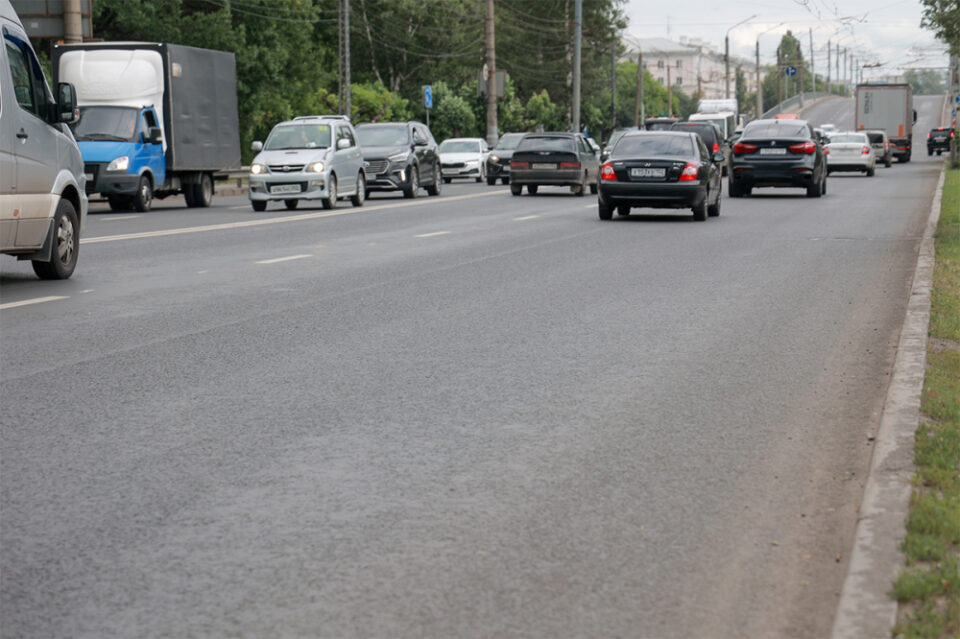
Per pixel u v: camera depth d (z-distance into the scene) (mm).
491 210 32188
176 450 6973
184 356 9984
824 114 162500
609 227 25375
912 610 4320
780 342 10789
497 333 11227
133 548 5312
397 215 29969
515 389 8703
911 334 10320
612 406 8172
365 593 4781
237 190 50531
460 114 96625
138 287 14844
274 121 86062
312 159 33062
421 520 5695
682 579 4953
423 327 11578
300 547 5320
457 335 11094
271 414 7883
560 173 41125
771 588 4859
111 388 8695
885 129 79500
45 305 13180
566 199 38906
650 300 13578
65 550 5289
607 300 13555
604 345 10594
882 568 4707
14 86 14156
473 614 4574
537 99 115125
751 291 14406
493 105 67500
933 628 4117
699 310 12781
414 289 14562
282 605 4660
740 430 7527
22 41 14531
